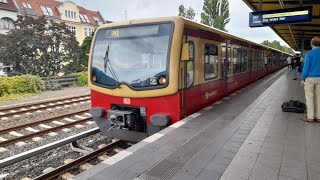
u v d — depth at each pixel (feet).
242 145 15.48
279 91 38.14
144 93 20.38
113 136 22.93
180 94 20.21
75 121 30.58
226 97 32.24
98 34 22.95
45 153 21.90
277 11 36.86
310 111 20.36
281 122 20.49
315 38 19.93
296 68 59.16
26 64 75.05
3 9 116.47
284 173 11.91
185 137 16.98
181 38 19.93
